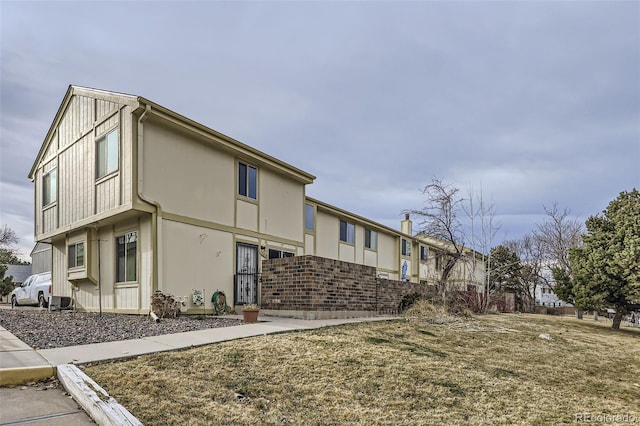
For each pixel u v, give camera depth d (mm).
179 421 3939
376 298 13594
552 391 6168
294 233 16547
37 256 22094
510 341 9844
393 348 7250
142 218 11266
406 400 5031
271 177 15492
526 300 35719
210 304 12305
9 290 25812
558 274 18406
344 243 21703
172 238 11336
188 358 5742
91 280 13039
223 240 13031
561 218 30984
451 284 16906
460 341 9062
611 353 10188
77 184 13289
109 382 4688
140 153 10727
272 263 11773
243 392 4773
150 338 7062
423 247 29734
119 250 12172
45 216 15539
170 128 11578
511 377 6617
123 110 11133
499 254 34375
